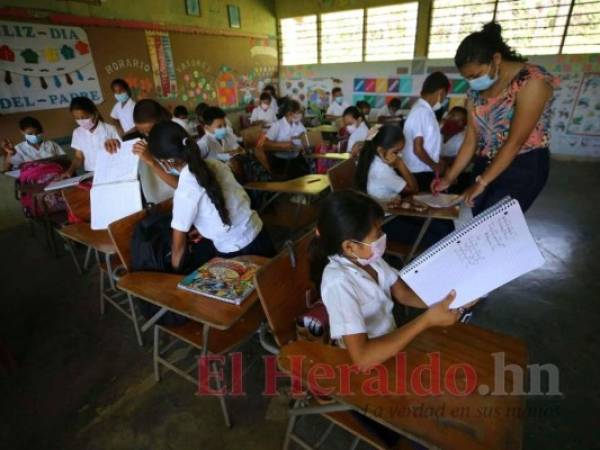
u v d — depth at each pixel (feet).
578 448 4.30
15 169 10.07
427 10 18.70
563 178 14.15
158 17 16.14
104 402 5.20
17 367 5.87
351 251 2.97
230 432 4.68
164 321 4.68
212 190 4.50
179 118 14.03
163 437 4.66
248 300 3.79
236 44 20.67
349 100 22.63
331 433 4.58
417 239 5.87
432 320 2.49
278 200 10.71
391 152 6.30
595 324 6.29
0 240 10.71
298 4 22.11
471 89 5.32
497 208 2.45
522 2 16.67
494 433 2.27
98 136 8.70
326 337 3.68
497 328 6.26
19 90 11.74
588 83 16.25
